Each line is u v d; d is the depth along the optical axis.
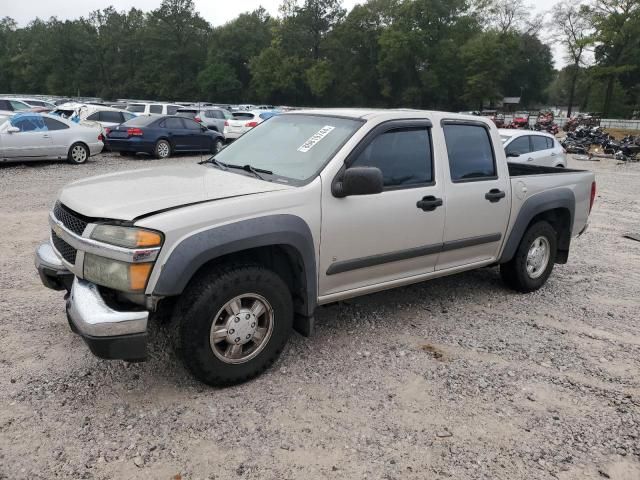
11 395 3.17
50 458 2.66
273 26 82.94
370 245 3.83
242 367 3.35
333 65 77.62
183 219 2.96
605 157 23.36
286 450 2.80
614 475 2.72
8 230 7.00
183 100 90.94
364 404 3.26
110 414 3.04
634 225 9.34
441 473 2.68
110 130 16.84
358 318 4.56
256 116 22.72
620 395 3.49
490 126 4.76
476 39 70.50
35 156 13.62
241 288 3.22
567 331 4.49
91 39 98.94
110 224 2.95
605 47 66.44
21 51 108.12
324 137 3.89
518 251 5.11
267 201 3.28
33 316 4.29
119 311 2.91
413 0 71.88
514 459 2.81
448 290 5.38
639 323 4.73
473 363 3.84
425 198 4.11
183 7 89.56
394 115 4.04
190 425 2.97
